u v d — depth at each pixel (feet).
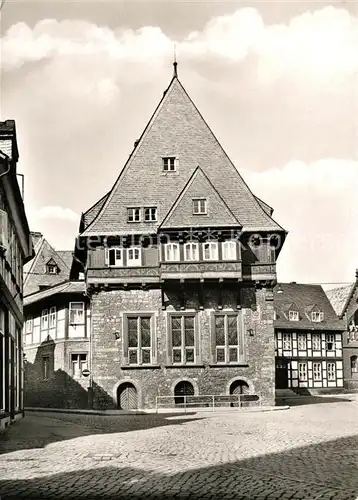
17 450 57.36
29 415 124.26
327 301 240.73
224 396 129.39
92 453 54.70
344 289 243.81
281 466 46.37
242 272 132.98
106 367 129.59
